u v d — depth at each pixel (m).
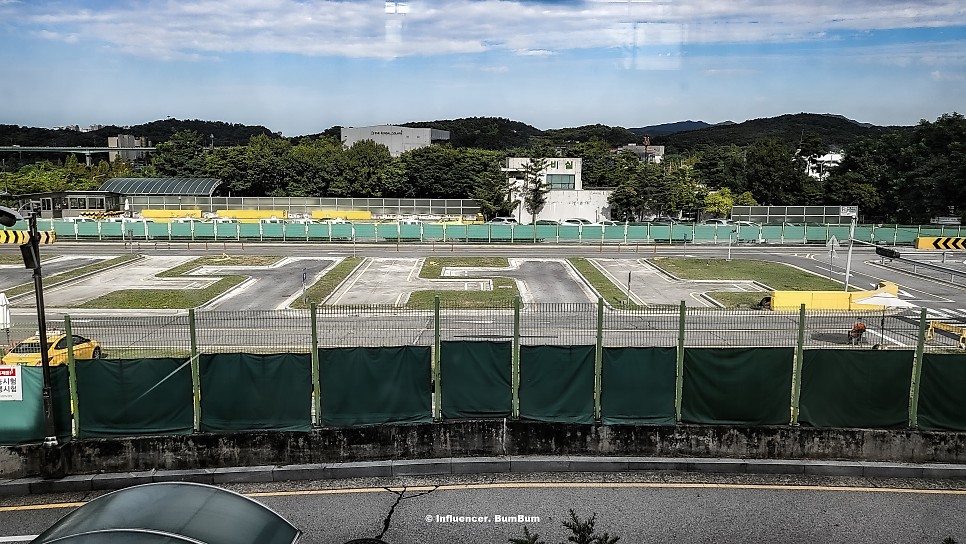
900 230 64.38
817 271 47.88
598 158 117.62
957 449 13.82
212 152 101.62
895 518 11.95
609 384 14.35
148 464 13.62
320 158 96.00
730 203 83.69
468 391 14.51
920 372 14.00
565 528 11.63
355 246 59.56
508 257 53.78
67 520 9.10
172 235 62.16
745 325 27.62
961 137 78.88
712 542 11.19
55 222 61.31
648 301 36.06
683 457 14.07
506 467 13.89
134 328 26.48
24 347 21.61
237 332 26.84
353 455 13.97
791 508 12.31
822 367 14.09
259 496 12.86
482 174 88.19
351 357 14.15
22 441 13.56
